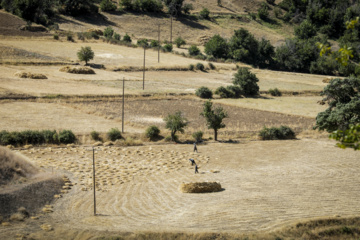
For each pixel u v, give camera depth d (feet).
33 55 345.51
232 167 154.81
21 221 98.58
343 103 182.09
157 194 124.16
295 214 107.34
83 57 340.80
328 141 198.49
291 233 96.27
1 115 202.59
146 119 218.18
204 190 126.41
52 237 89.86
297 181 138.00
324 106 278.87
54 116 209.56
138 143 182.19
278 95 319.27
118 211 109.29
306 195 123.13
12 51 344.28
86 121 205.57
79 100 243.60
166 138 189.88
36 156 155.94
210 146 184.24
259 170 151.23
